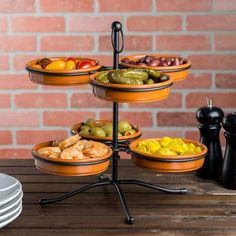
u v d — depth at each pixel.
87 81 2.00
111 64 3.42
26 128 3.49
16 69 3.43
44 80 1.98
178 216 1.82
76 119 3.47
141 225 1.75
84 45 3.40
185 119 3.45
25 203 1.91
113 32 1.98
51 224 1.76
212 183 2.10
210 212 1.85
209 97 3.44
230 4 3.35
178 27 3.38
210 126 2.10
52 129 3.48
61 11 3.37
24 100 3.46
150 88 1.80
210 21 3.37
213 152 2.12
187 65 2.09
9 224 1.75
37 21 3.38
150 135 3.47
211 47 3.39
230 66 3.41
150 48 3.40
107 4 3.35
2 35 3.40
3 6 3.37
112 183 1.98
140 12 3.36
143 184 2.00
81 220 1.79
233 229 1.73
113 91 1.80
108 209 1.87
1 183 1.82
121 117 3.45
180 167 1.88
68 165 1.79
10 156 3.52
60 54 3.42
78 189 1.95
